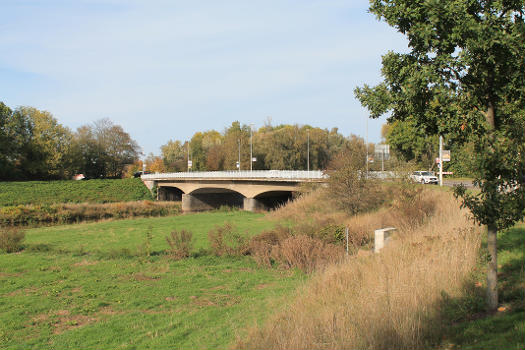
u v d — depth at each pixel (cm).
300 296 1229
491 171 854
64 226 4969
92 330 1247
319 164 9550
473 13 877
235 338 1013
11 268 2172
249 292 1634
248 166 9669
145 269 2116
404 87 883
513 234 1481
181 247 2403
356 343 786
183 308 1452
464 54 824
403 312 863
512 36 816
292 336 836
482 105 908
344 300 1057
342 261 1697
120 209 6384
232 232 2680
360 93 998
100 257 2472
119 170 11688
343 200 3534
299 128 9488
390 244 1573
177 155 13500
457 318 890
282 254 2167
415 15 858
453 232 1498
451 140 915
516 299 923
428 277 1033
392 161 3653
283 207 4919
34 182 8200
